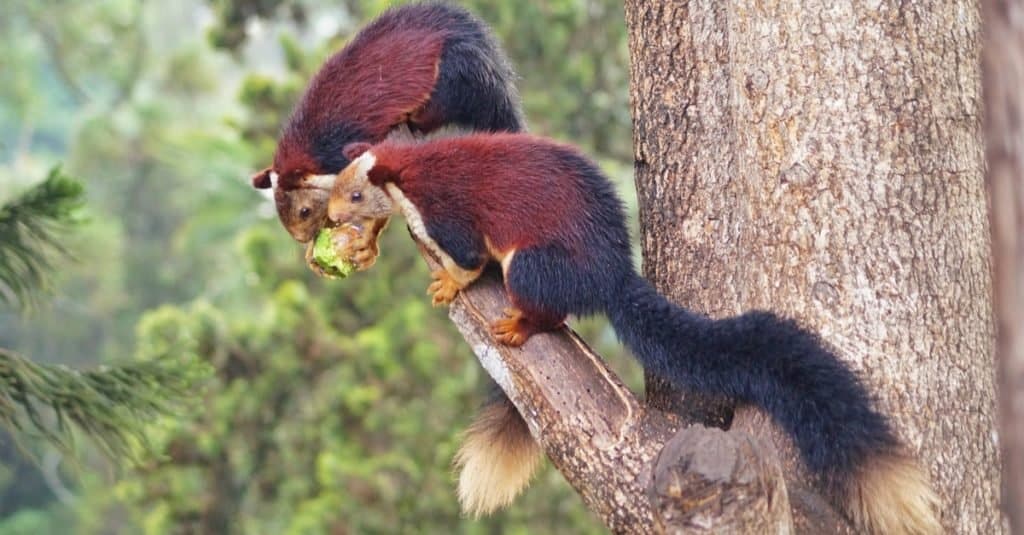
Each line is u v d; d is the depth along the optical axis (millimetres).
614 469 8555
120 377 12445
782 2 8711
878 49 8562
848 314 8562
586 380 8906
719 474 7254
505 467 9797
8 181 41844
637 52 10258
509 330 9195
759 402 8570
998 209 7348
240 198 37219
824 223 8617
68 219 12867
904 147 8539
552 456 8875
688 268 9891
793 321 8617
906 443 8445
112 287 42656
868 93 8562
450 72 11656
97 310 41969
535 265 9195
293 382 22672
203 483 22922
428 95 11594
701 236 9867
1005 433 7391
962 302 8586
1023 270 7281
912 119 8547
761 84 8789
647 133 10141
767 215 8820
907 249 8531
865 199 8555
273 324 22766
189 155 38094
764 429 8773
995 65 7336
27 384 11828
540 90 22562
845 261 8578
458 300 9672
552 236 9266
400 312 22219
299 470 22781
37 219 12711
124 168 45156
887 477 8141
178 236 42062
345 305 23656
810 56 8641
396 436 21969
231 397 22312
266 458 22906
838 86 8586
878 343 8523
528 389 9000
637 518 8422
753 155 8875
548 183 9438
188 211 45000
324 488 22141
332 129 11484
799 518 8281
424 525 20938
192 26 58219
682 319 8930
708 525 7262
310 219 11617
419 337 22234
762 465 7363
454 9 12172
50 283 12852
